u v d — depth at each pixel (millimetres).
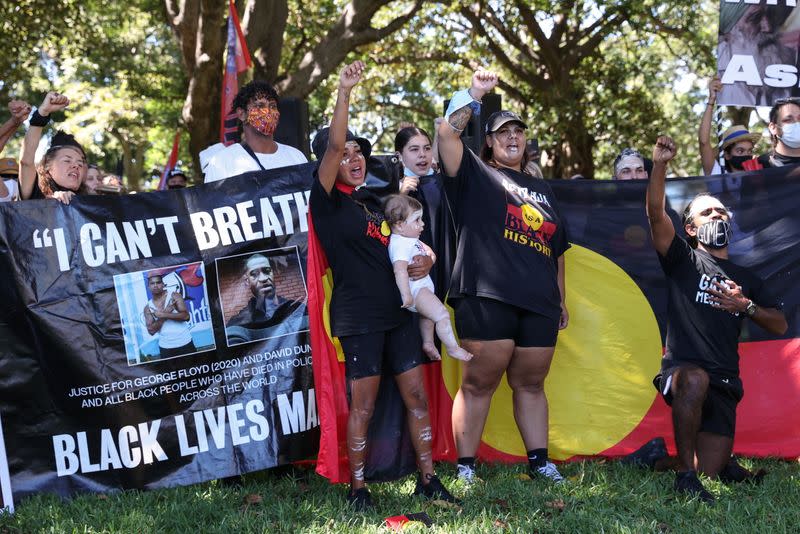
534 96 21719
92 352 5285
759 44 7562
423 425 4984
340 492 5105
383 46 22438
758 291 5477
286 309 5523
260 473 5598
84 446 5246
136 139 31125
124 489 5254
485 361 5258
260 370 5461
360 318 4801
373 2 15781
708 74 22656
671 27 21125
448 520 4602
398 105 27109
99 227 5375
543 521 4543
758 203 6219
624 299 6156
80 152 5742
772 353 6133
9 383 5180
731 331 5352
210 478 5336
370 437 5227
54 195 5355
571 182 6227
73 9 19281
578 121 20719
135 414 5305
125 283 5367
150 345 5355
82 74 25734
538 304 5230
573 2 18750
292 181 5605
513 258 5234
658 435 6035
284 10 15359
